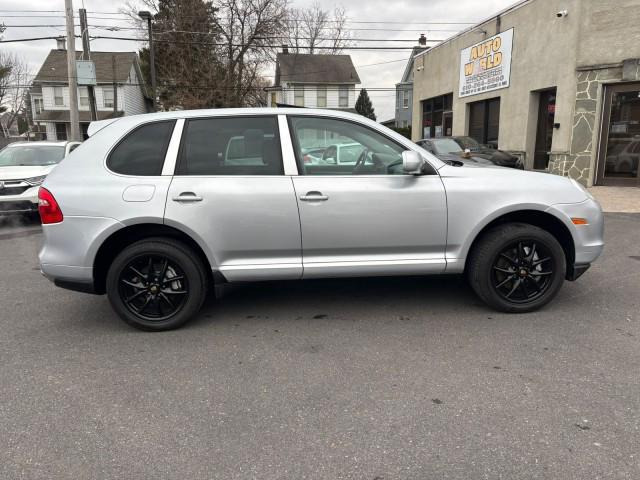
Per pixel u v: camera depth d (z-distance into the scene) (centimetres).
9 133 7169
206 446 264
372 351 375
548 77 1334
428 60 2108
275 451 258
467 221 422
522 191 425
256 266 414
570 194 432
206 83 3206
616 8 1155
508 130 1527
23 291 551
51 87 4069
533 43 1389
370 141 426
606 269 581
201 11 3369
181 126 415
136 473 243
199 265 415
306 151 418
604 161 1249
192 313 422
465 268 451
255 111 421
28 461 253
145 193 399
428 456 252
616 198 1087
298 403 304
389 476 238
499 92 1570
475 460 248
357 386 323
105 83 4028
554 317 435
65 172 408
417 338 396
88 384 331
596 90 1212
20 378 341
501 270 433
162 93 3422
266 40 3625
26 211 980
